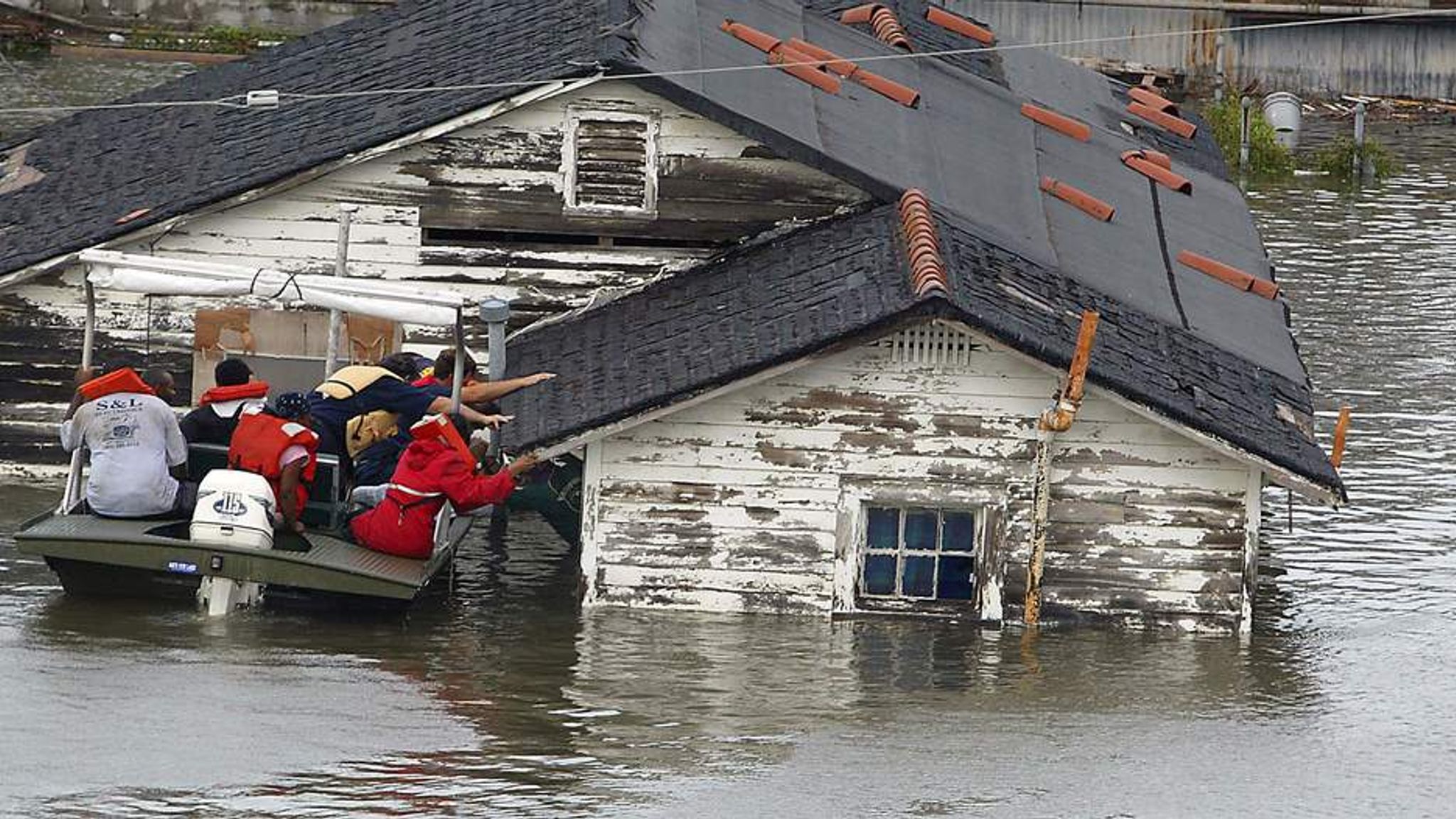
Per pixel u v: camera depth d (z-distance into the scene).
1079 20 137.88
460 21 72.44
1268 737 45.59
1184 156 81.06
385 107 62.12
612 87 58.72
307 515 51.50
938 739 44.47
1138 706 47.38
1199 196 74.50
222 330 60.44
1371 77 139.88
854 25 82.19
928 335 51.62
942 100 71.31
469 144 59.16
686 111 58.72
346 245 58.59
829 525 52.44
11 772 39.44
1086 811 40.38
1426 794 42.19
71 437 50.69
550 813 38.91
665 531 52.47
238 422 51.41
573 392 53.38
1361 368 79.44
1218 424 51.00
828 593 52.69
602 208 59.38
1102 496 52.22
